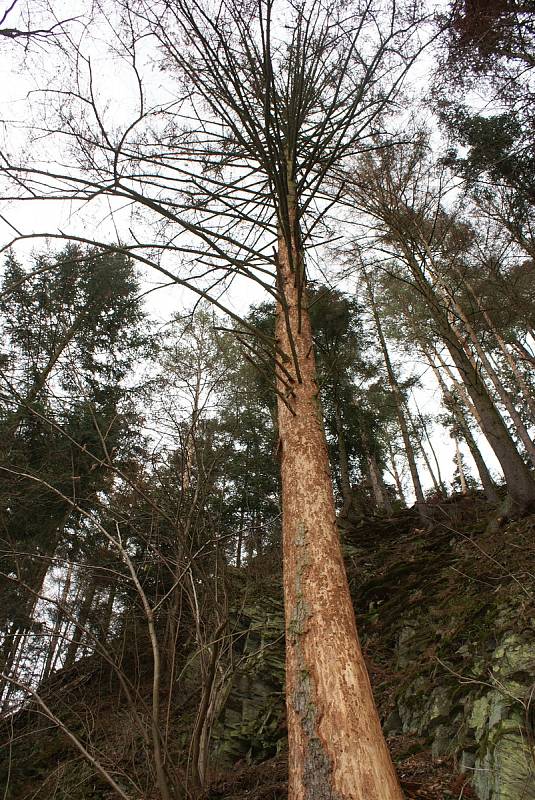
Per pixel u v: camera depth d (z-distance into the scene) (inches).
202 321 277.7
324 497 117.9
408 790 148.2
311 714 87.0
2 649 209.8
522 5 216.5
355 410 627.5
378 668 258.8
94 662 241.6
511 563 252.2
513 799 123.7
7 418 278.5
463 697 182.5
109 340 350.0
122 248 113.7
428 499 619.8
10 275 371.9
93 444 279.9
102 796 200.2
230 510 412.8
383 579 348.2
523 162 354.3
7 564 259.3
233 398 275.9
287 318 132.5
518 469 337.1
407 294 515.8
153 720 123.3
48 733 262.1
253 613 319.3
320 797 77.7
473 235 448.1
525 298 479.8
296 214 167.6
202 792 146.0
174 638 162.7
